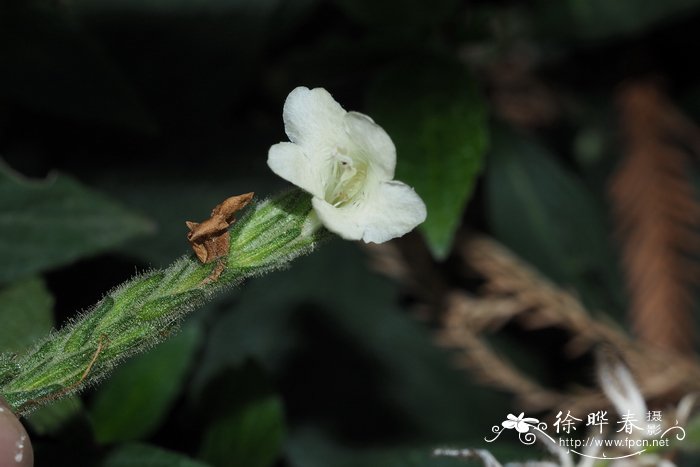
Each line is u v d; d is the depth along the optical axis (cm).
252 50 49
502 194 51
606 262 51
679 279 49
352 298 50
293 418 48
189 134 51
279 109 52
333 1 50
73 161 50
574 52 54
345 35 52
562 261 51
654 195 50
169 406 44
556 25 50
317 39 52
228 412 44
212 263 38
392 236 38
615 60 53
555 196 51
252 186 50
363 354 49
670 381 47
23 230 45
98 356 38
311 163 38
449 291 49
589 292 50
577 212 51
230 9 49
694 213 50
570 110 54
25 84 47
